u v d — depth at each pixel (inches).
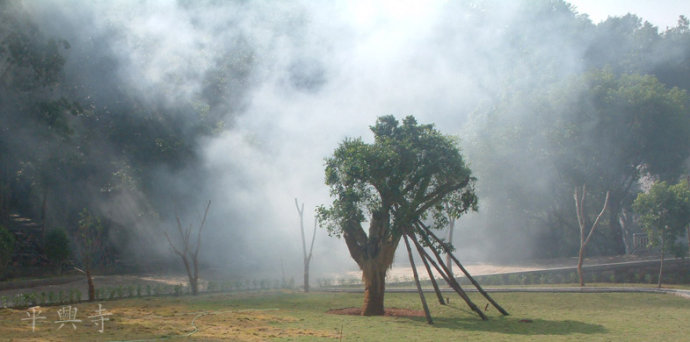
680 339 462.9
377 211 621.6
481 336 476.7
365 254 638.5
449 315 629.3
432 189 660.1
